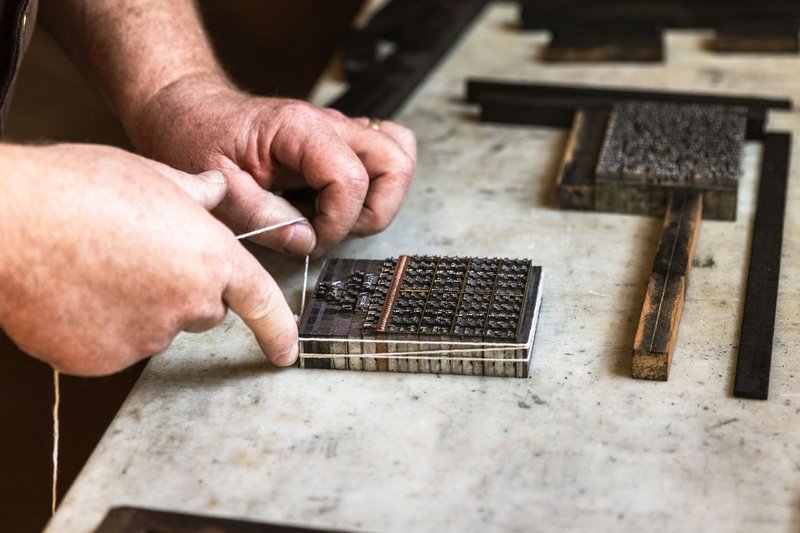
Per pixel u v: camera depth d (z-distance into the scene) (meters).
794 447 0.89
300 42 2.35
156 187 0.88
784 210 1.11
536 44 1.45
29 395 1.38
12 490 1.30
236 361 0.98
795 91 1.30
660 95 1.28
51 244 0.85
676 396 0.93
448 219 1.12
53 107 1.68
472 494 0.87
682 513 0.85
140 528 0.84
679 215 1.08
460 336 0.94
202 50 1.14
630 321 1.00
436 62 1.40
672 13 1.42
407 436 0.91
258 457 0.90
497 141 1.25
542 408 0.92
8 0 1.00
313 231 1.04
